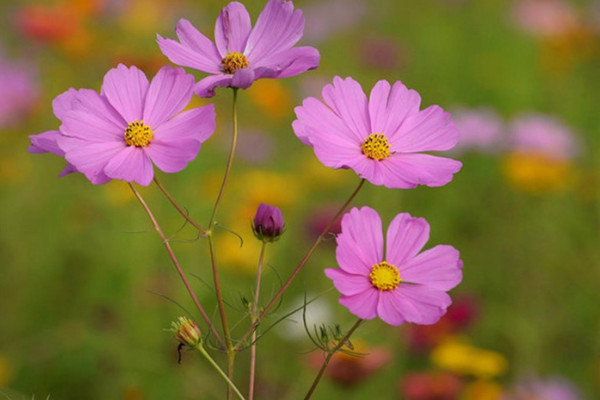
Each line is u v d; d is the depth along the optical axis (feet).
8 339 5.02
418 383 4.32
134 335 4.90
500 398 4.42
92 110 3.06
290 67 3.09
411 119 3.11
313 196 6.75
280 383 4.69
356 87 3.10
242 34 3.17
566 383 4.79
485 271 5.98
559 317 5.52
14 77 6.40
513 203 6.60
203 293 5.13
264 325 4.96
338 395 4.51
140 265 5.18
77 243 5.37
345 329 4.81
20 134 6.44
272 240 3.12
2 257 5.48
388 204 6.35
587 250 6.02
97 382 4.75
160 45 3.13
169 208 5.56
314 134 3.05
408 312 2.97
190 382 4.66
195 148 3.01
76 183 5.90
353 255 3.02
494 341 5.22
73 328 4.90
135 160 3.02
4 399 3.45
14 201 5.80
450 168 3.07
